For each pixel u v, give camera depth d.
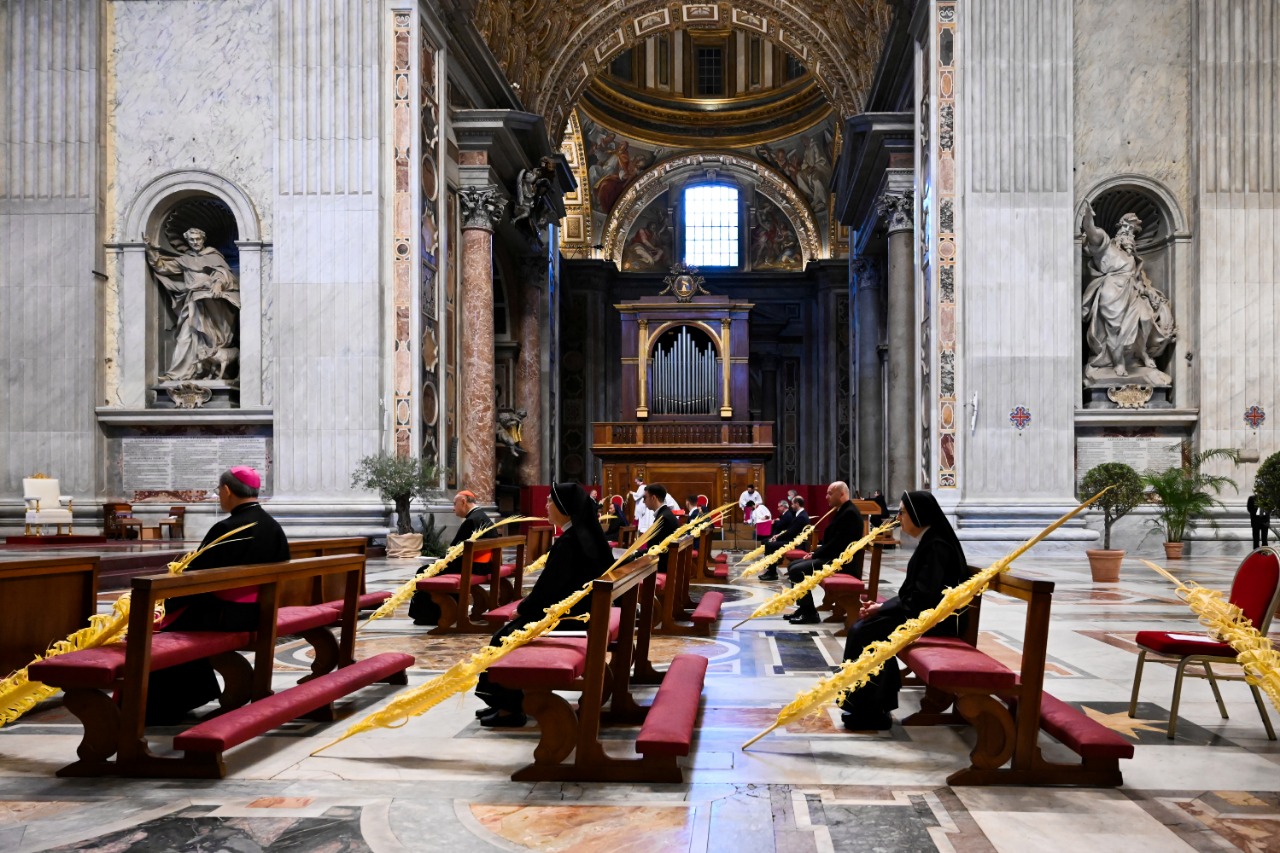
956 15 16.73
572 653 4.38
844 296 37.53
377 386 16.48
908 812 3.74
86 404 17.17
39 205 17.41
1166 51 17.08
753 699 5.86
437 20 18.09
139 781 4.15
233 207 17.41
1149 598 10.48
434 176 18.09
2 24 17.61
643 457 28.41
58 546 14.75
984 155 16.56
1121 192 17.36
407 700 3.89
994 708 4.09
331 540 8.09
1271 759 4.46
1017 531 15.90
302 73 16.91
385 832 3.54
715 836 3.49
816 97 36.88
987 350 16.34
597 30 28.58
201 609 5.24
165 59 17.66
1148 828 3.56
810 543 13.99
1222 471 16.47
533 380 26.97
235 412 16.97
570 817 3.70
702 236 40.31
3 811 3.77
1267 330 16.62
